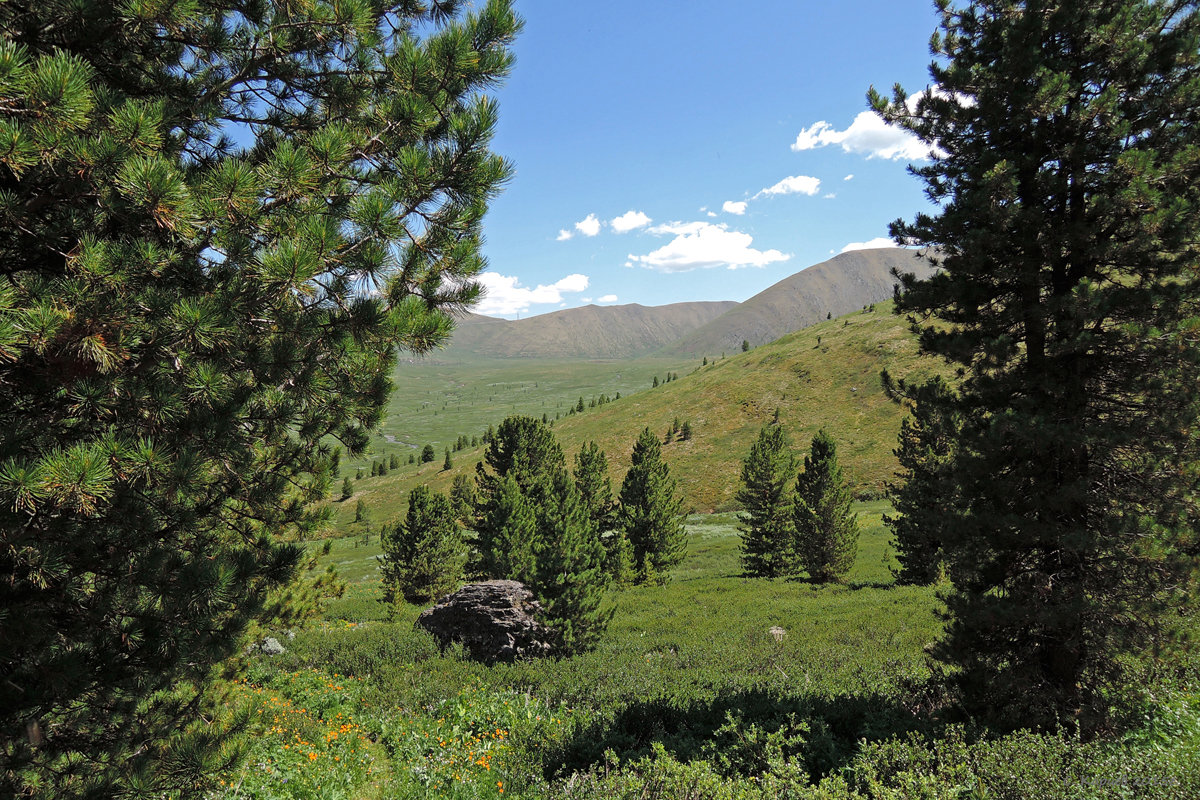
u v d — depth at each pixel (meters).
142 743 5.06
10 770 4.22
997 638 8.47
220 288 4.68
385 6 6.32
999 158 8.28
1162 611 7.33
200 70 5.92
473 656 15.99
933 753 6.82
